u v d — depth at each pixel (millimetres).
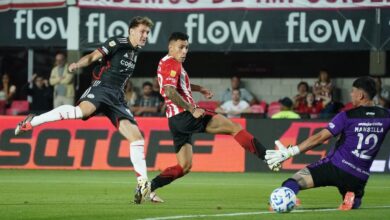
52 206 27000
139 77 63125
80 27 56156
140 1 55594
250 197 32250
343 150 24328
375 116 24156
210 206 27500
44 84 58500
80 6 55906
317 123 48406
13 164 50656
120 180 41562
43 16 57062
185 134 28109
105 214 24266
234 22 55094
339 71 61094
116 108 27922
